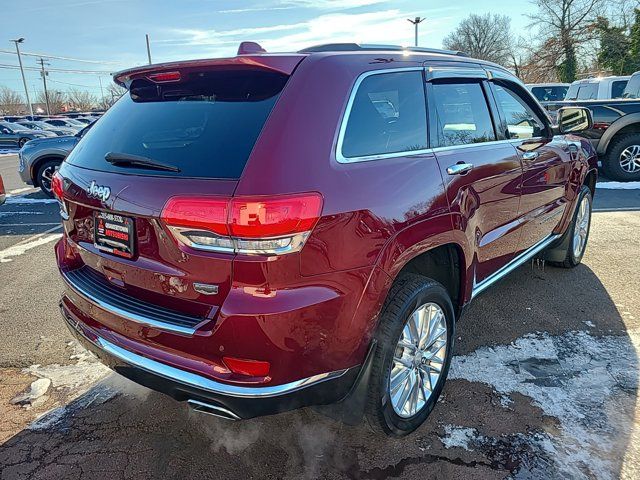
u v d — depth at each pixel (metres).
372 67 2.35
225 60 2.13
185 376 1.95
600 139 8.91
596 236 5.75
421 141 2.53
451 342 2.72
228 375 1.89
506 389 2.85
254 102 2.08
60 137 9.45
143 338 2.08
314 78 2.09
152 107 2.40
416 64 2.65
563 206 4.18
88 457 2.42
